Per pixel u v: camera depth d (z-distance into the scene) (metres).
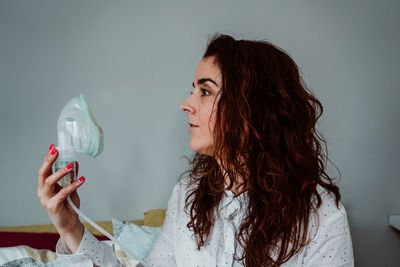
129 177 2.14
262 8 2.12
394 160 2.13
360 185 2.14
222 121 0.85
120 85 2.12
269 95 0.88
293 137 0.89
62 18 2.11
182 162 2.14
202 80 0.86
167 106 2.13
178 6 2.12
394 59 2.12
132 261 1.48
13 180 2.10
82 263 0.83
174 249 1.01
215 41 0.90
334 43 2.13
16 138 2.10
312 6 2.12
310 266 0.85
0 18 2.08
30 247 1.53
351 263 0.85
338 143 2.14
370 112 2.14
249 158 0.88
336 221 0.85
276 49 0.93
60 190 0.79
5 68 2.09
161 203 2.15
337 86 2.14
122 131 2.13
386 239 2.15
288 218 0.85
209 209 0.94
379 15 2.12
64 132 0.76
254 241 0.86
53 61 2.10
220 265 0.89
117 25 2.12
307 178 0.87
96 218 2.13
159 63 2.12
